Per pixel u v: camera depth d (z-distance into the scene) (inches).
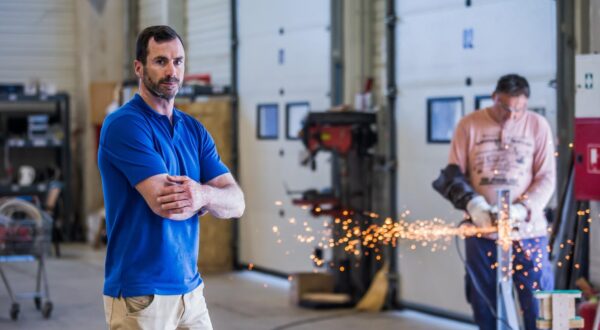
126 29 495.5
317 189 322.0
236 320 280.7
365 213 293.9
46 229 297.6
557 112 229.9
